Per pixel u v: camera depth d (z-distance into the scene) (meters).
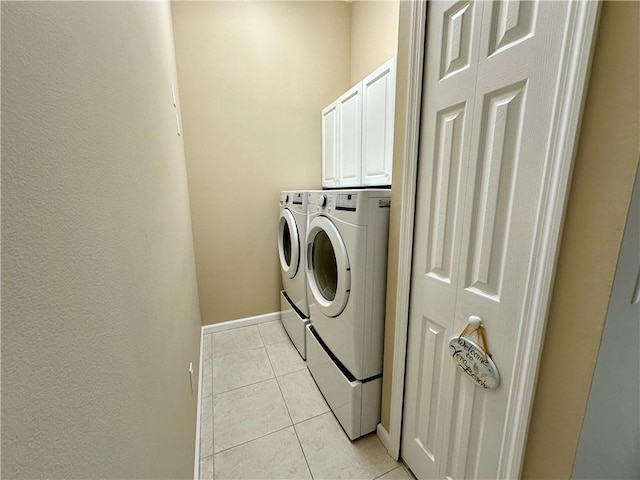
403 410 1.18
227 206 2.21
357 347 1.22
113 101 0.51
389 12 1.93
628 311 0.58
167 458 0.72
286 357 1.97
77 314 0.34
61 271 0.31
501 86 0.69
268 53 2.14
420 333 1.04
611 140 0.51
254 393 1.63
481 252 0.78
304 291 1.83
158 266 0.78
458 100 0.81
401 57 1.00
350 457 1.24
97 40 0.45
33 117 0.28
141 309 0.59
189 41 1.93
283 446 1.30
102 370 0.39
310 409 1.51
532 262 0.65
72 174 0.34
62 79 0.33
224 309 2.33
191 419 1.19
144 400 0.57
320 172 2.46
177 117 1.61
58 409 0.29
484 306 0.78
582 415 0.60
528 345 0.67
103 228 0.42
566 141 0.56
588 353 0.57
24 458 0.24
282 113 2.26
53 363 0.29
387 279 1.18
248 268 2.35
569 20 0.54
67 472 0.30
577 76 0.53
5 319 0.23
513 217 0.69
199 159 2.07
